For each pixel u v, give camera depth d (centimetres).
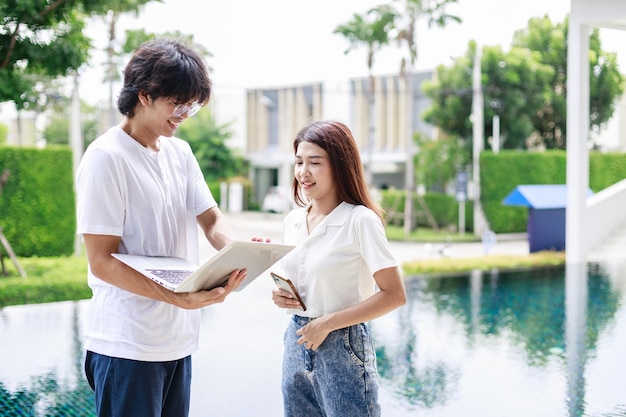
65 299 739
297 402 215
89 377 201
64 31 800
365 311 196
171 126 189
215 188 2650
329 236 206
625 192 1096
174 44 186
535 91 1870
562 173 1686
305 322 210
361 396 202
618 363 491
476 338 568
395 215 1995
